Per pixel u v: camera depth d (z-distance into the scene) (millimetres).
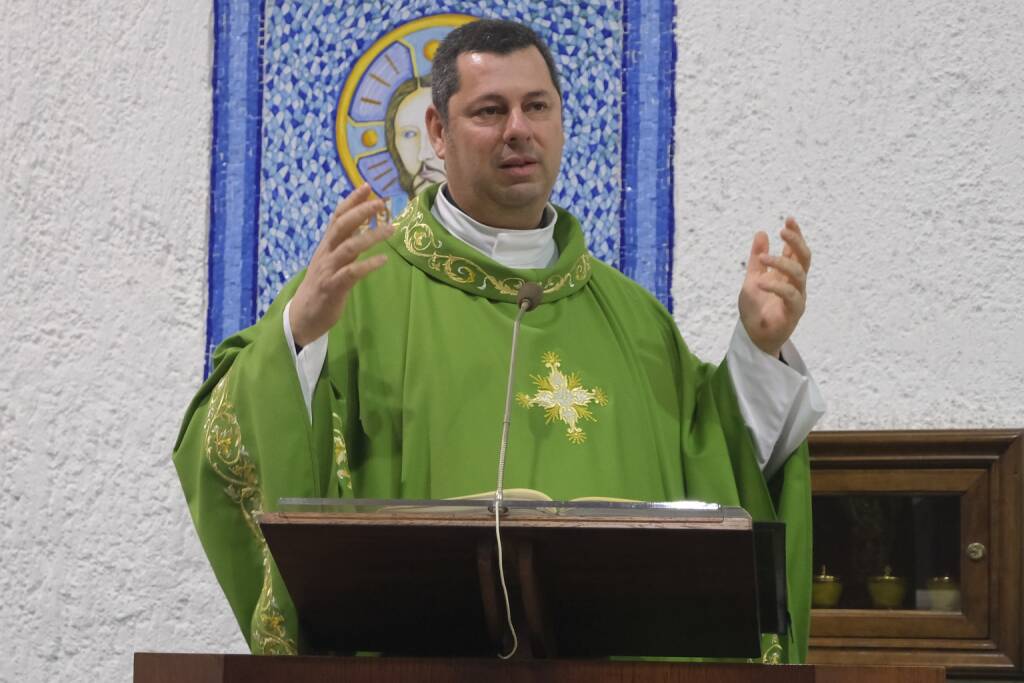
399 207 9055
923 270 8727
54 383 9203
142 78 9414
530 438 6176
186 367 9102
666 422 6641
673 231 8906
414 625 4902
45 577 9023
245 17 9367
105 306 9227
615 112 9039
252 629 5578
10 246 9367
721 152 8953
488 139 6449
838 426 8602
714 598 4613
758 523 4602
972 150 8820
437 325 6430
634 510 4363
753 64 9031
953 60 8930
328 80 9234
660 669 4297
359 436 6230
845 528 8258
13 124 9484
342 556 4570
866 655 8031
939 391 8602
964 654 7980
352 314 6480
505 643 4766
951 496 8188
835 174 8883
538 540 4449
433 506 4434
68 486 9094
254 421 5637
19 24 9594
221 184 9234
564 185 8992
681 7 9109
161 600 8914
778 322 6270
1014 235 8711
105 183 9344
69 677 8906
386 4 9281
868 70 8969
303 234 9125
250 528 5883
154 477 9031
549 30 9133
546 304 6617
